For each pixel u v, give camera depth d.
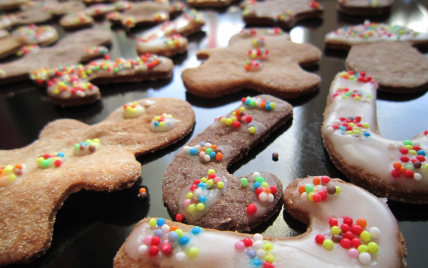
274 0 0.30
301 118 0.17
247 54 0.22
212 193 0.13
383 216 0.11
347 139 0.14
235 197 0.13
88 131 0.16
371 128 0.15
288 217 0.13
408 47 0.21
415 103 0.17
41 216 0.12
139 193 0.14
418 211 0.12
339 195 0.12
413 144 0.14
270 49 0.22
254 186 0.13
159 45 0.23
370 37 0.23
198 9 0.31
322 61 0.22
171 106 0.18
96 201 0.14
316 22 0.27
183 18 0.28
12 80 0.22
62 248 0.12
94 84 0.21
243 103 0.17
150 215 0.13
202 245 0.11
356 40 0.22
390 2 0.27
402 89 0.18
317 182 0.13
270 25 0.27
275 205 0.13
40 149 0.15
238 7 0.31
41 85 0.21
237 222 0.12
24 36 0.26
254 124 0.16
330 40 0.23
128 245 0.11
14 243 0.12
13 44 0.26
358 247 0.10
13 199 0.13
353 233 0.11
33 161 0.15
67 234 0.13
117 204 0.14
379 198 0.12
